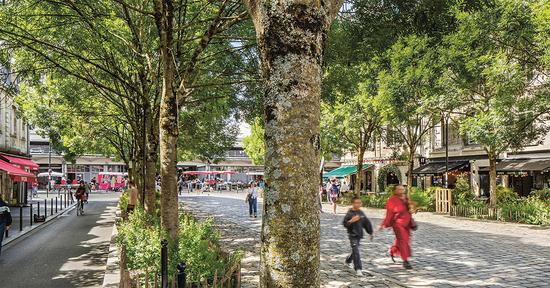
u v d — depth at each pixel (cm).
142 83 1441
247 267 995
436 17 833
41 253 1308
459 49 1706
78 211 2675
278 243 330
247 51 1450
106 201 4169
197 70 1390
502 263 1043
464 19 1606
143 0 1197
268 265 334
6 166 2606
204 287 600
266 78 347
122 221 1423
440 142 3719
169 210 920
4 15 1120
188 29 1279
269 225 336
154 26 1355
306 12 339
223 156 3319
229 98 1719
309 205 334
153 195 1386
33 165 3488
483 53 1703
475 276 914
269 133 343
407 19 866
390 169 3834
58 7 1178
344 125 2973
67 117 2556
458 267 1004
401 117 2169
